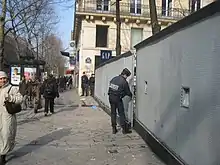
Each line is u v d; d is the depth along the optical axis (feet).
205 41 14.07
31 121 38.01
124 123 30.07
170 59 19.67
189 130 16.05
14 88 19.67
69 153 22.43
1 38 47.01
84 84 90.58
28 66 58.54
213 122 13.14
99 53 107.96
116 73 40.86
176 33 18.45
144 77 27.61
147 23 112.27
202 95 14.37
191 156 15.70
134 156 21.77
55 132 30.53
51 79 44.83
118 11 62.28
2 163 19.53
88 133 30.07
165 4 118.01
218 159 12.61
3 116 19.34
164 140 20.68
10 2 60.44
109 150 23.36
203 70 14.28
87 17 106.22
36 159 20.81
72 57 128.16
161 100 21.68
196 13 14.84
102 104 53.72
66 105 60.03
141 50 29.01
